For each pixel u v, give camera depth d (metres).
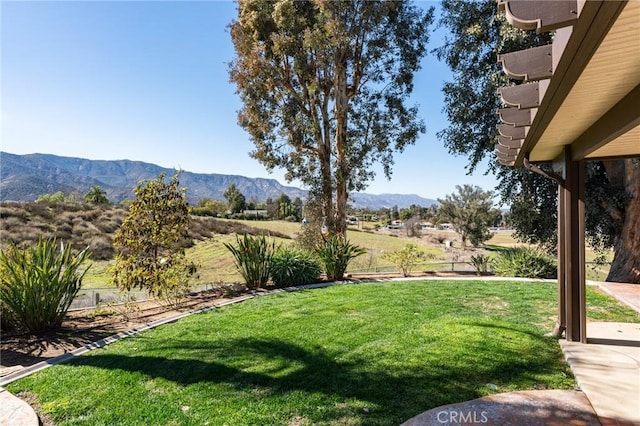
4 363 3.74
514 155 4.97
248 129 11.66
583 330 4.07
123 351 3.98
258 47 10.43
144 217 6.76
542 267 9.32
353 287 7.89
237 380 3.19
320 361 3.57
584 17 1.38
